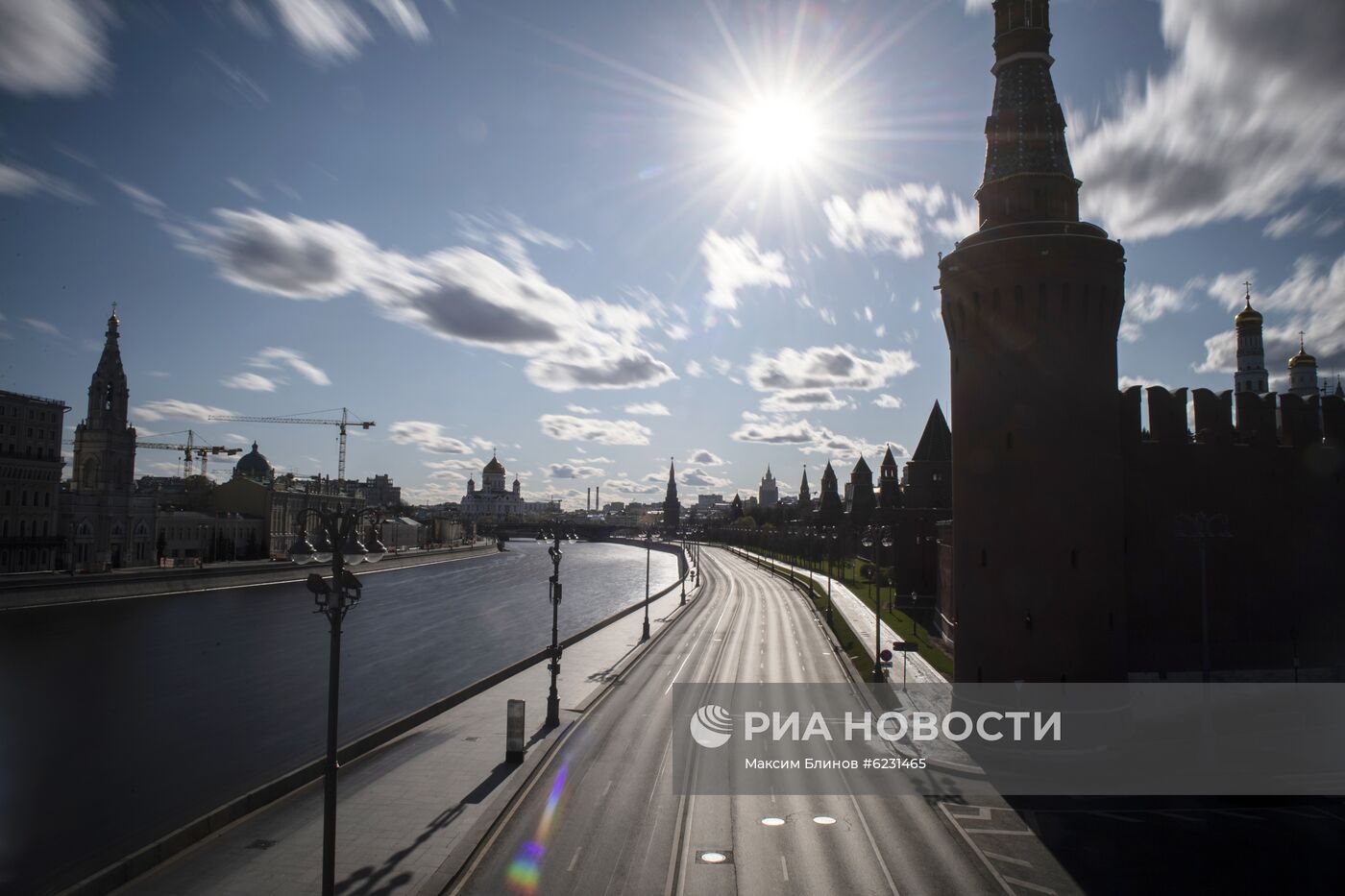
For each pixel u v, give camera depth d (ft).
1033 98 125.39
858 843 78.84
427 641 246.68
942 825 83.92
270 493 516.73
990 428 118.21
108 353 411.54
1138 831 82.58
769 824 83.61
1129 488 137.39
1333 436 146.61
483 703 139.13
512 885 69.62
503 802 89.35
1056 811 88.43
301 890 68.28
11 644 225.97
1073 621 112.27
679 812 86.79
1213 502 140.05
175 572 354.13
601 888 68.90
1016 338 117.08
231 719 147.02
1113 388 117.60
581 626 281.13
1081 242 114.93
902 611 262.67
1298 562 141.90
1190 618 137.28
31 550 353.31
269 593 367.04
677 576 515.91
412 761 105.29
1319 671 139.54
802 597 339.57
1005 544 115.75
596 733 119.34
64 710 154.20
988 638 115.96
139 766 118.52
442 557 653.71
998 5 129.70
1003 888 69.31
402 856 75.25
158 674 189.78
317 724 143.43
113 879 68.85
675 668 174.40
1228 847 78.48
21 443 353.51
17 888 79.05
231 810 84.28
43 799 104.37
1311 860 75.41
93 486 403.13
